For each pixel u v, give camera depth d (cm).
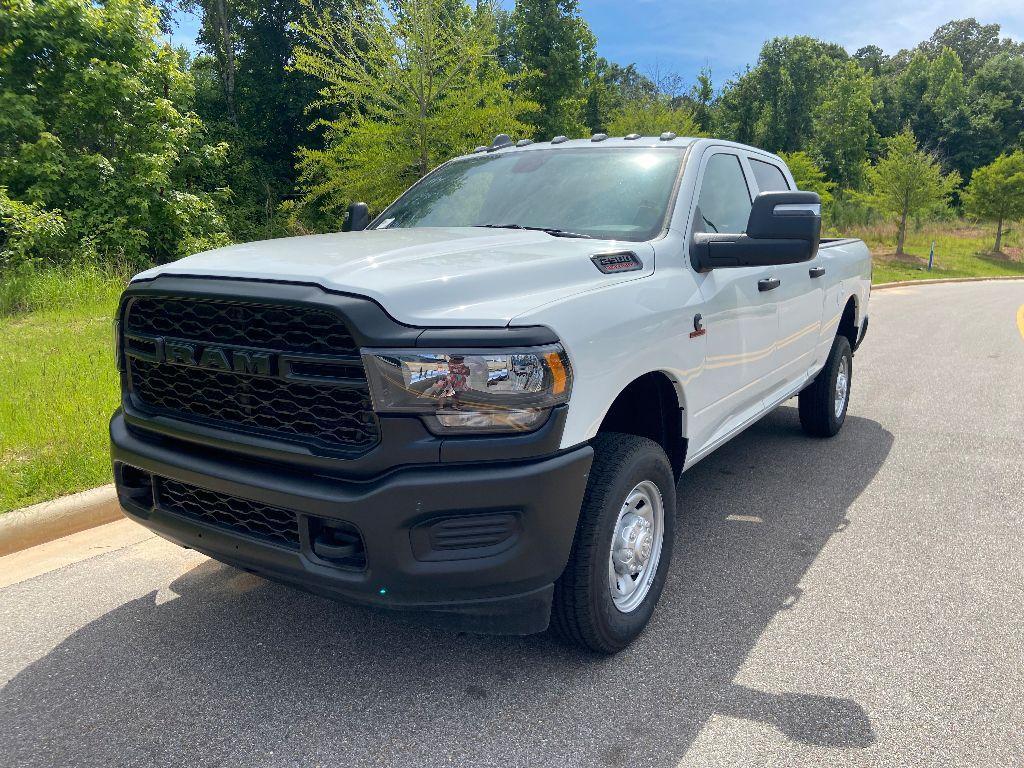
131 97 1548
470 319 236
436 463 233
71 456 459
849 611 338
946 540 418
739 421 423
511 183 404
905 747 246
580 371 252
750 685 280
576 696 272
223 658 295
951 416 699
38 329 832
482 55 1257
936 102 8031
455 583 239
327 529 245
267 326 245
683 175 372
